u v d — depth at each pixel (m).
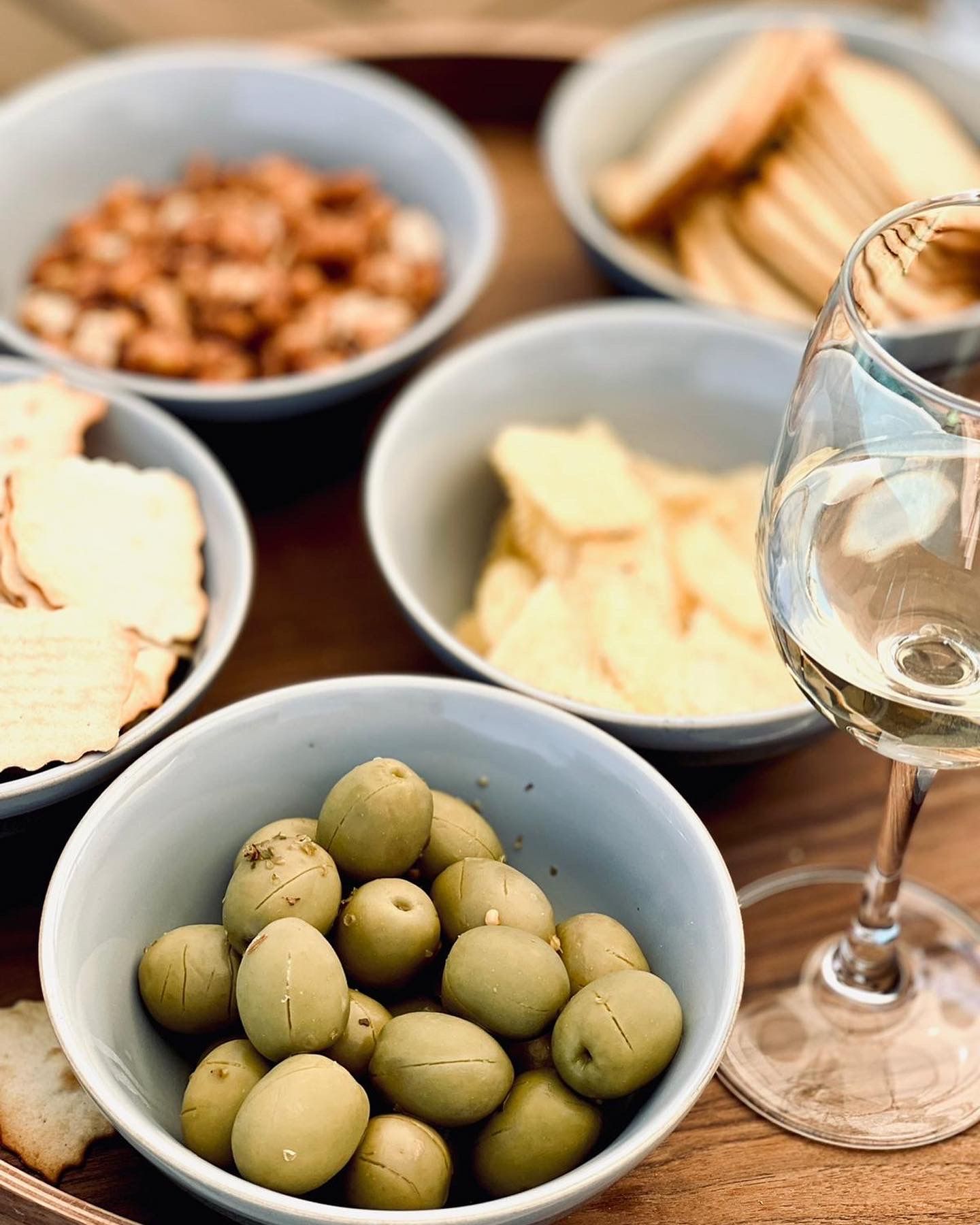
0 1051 0.44
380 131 0.67
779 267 0.62
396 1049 0.39
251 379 0.60
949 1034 0.45
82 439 0.52
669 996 0.39
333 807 0.41
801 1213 0.42
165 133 0.68
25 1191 0.40
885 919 0.45
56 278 0.62
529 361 0.57
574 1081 0.39
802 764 0.51
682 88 0.71
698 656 0.49
